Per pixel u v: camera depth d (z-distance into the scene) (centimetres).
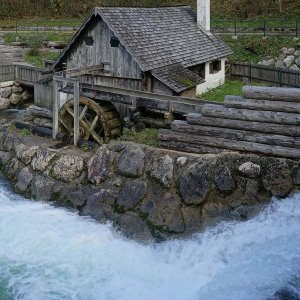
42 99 2020
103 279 1060
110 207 1286
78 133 1529
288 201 1107
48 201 1401
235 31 2909
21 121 1984
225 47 2308
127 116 1697
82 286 1040
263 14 3516
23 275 1084
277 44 2681
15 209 1365
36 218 1312
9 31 3928
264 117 1189
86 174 1382
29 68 2417
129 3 4353
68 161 1426
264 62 2619
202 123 1280
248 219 1120
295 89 1159
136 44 1725
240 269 994
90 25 1781
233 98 1230
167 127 1540
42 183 1436
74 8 4644
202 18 2259
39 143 1568
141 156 1307
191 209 1180
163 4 4225
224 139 1249
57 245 1189
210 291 960
